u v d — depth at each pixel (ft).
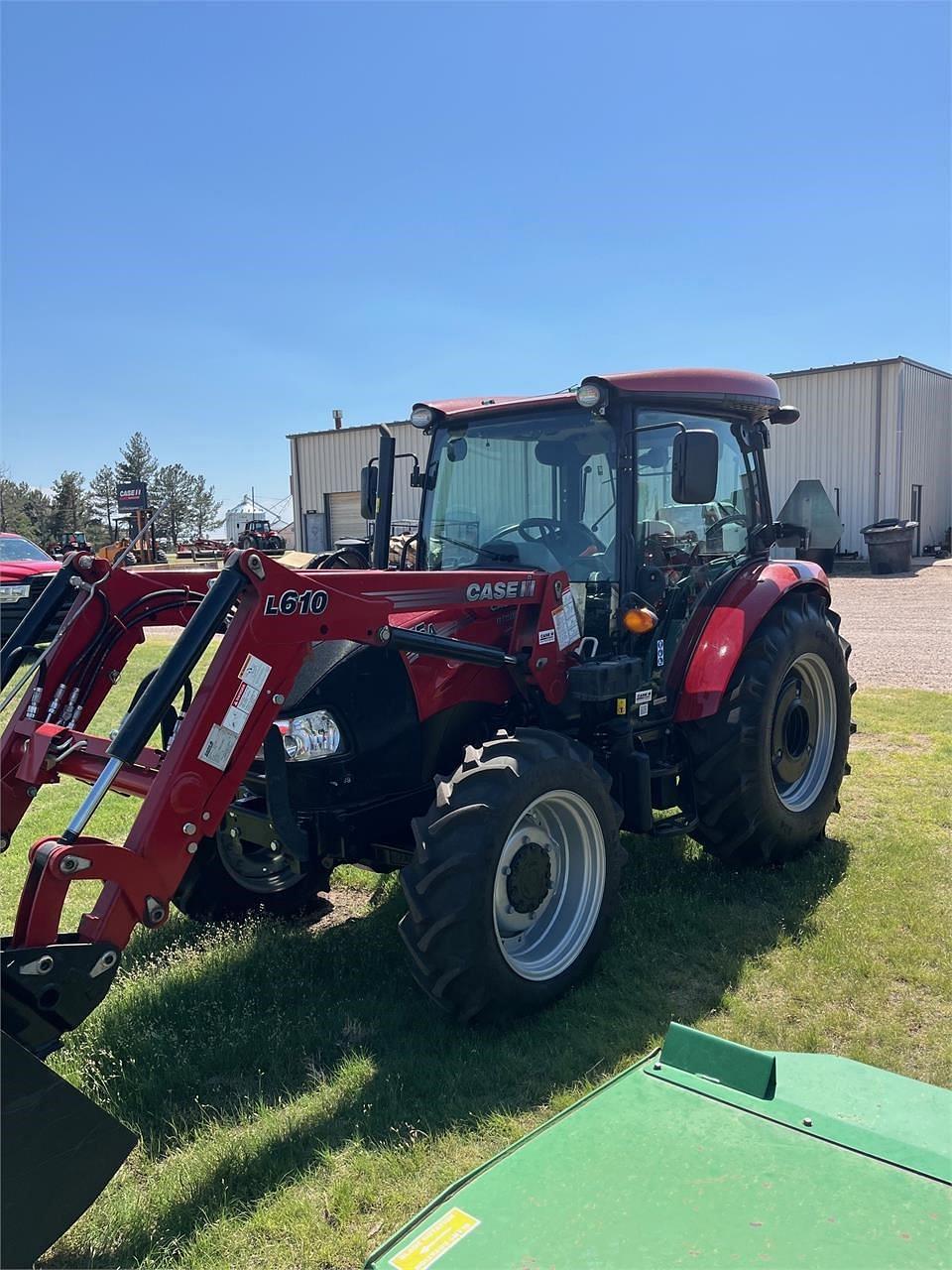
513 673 12.29
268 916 13.93
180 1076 9.72
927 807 17.99
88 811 8.07
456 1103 9.16
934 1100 5.65
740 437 15.55
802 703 15.66
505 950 10.94
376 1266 4.31
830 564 63.82
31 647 10.64
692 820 14.30
